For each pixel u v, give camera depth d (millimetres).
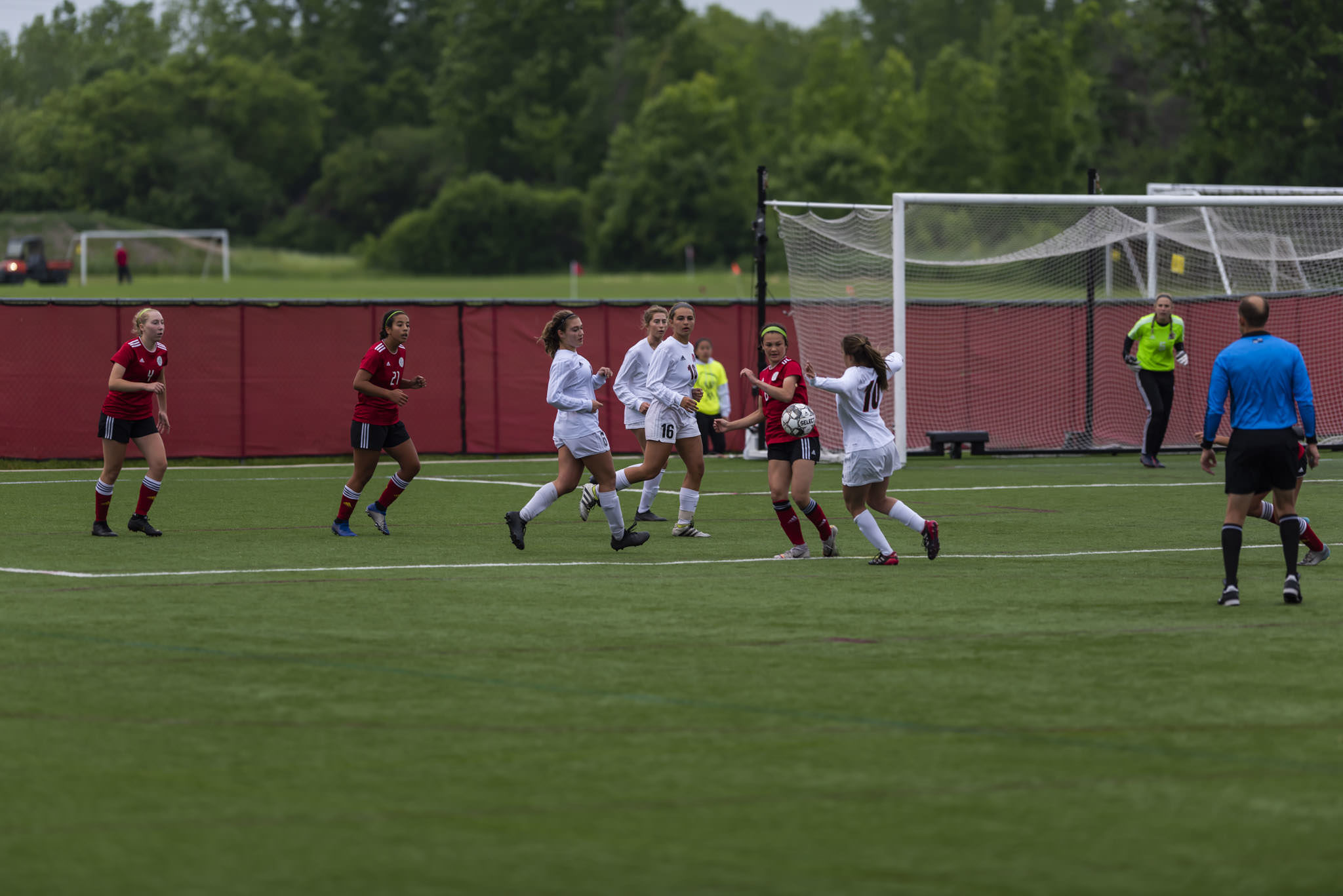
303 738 23875
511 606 36094
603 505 46094
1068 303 92562
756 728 24516
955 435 85375
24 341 82750
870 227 85062
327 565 43125
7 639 31625
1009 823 19672
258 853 18516
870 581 40219
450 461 87875
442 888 17359
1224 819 19844
